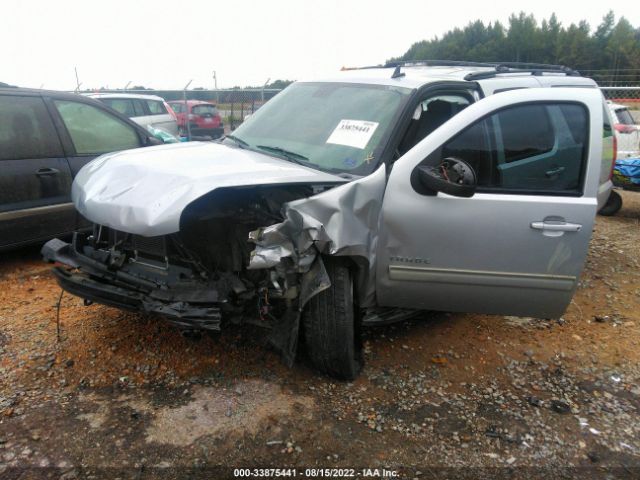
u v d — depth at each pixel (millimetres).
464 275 3121
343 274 2898
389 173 3086
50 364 3145
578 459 2682
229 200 2852
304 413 2848
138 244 2996
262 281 2820
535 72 4543
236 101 12016
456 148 3137
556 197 3123
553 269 3131
